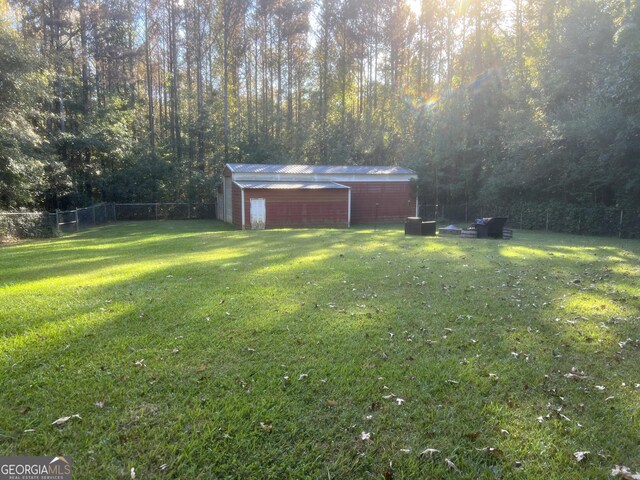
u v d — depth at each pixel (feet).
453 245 40.50
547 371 11.19
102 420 8.56
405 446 7.96
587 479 7.13
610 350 12.71
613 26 57.72
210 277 23.04
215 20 117.39
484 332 14.17
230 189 80.02
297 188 71.10
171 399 9.45
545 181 67.92
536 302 18.12
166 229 66.80
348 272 24.49
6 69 49.06
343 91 122.01
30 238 53.57
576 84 63.52
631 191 55.47
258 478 7.06
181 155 109.09
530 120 66.90
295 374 10.77
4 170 52.95
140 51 104.12
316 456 7.61
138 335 13.43
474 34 100.63
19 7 84.69
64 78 76.54
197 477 7.04
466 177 81.15
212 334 13.61
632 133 48.75
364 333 13.89
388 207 85.25
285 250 35.81
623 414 9.09
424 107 107.45
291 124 120.16
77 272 25.21
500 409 9.23
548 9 79.10
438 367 11.34
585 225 60.23
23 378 10.28
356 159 114.52
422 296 18.97
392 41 123.03
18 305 16.90
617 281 22.77
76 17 90.02
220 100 117.60
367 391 9.96
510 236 52.08
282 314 15.89
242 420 8.64
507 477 7.18
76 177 83.71
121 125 88.22
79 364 11.18
